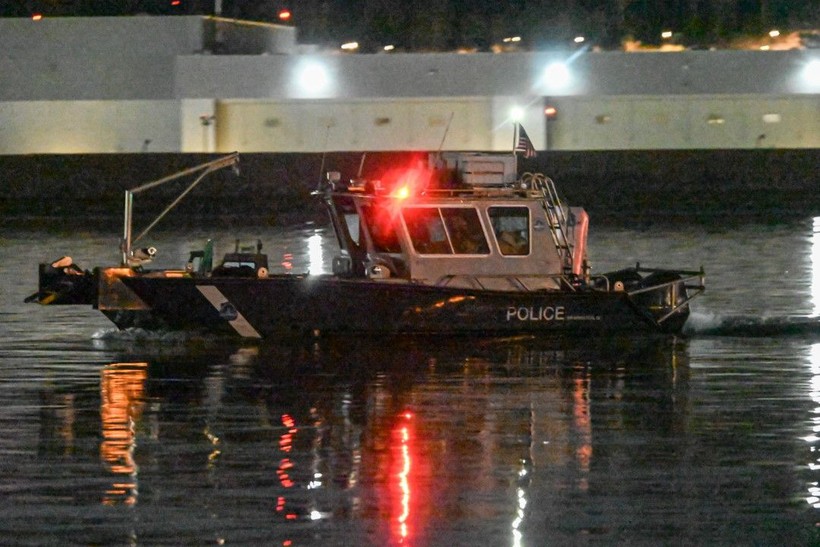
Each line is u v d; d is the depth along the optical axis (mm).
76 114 143000
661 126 141875
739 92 140250
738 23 169125
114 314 50938
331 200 52625
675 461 38281
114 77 142250
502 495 35469
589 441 40156
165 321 50500
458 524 33469
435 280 51094
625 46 169375
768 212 118312
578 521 33688
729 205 123250
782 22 168750
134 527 33250
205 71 139750
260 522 33562
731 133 141750
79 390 46344
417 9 174500
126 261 51969
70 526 33312
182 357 51125
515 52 141750
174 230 107875
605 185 124062
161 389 46312
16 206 123250
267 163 123062
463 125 141250
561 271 52062
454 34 174000
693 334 57000
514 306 51250
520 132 52594
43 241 100062
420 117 141125
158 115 142500
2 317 62438
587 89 140500
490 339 51750
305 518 33875
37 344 54625
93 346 53750
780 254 88438
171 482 36344
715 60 140125
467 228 51250
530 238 51656
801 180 125188
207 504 34750
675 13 171000
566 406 44156
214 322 50219
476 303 50906
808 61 139625
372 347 51312
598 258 87125
